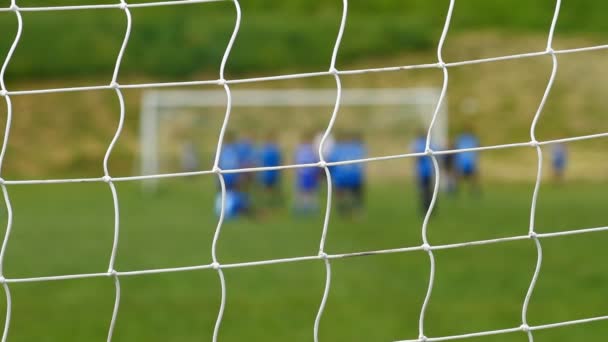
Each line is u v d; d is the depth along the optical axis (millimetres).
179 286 24719
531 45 81125
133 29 82688
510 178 63656
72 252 30594
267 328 20297
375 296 23422
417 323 20688
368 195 52125
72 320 21094
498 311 21734
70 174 68062
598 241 31531
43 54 78750
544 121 72812
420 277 25859
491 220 38906
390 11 89938
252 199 48500
